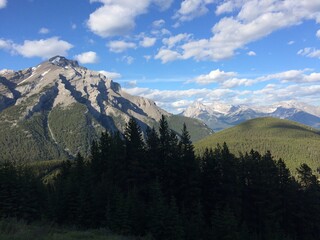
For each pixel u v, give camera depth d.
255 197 69.50
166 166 68.75
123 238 37.88
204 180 68.56
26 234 25.72
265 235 61.84
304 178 73.19
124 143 70.38
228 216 55.19
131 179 65.94
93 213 56.12
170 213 50.91
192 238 54.16
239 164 73.06
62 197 60.22
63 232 33.59
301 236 70.44
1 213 57.19
